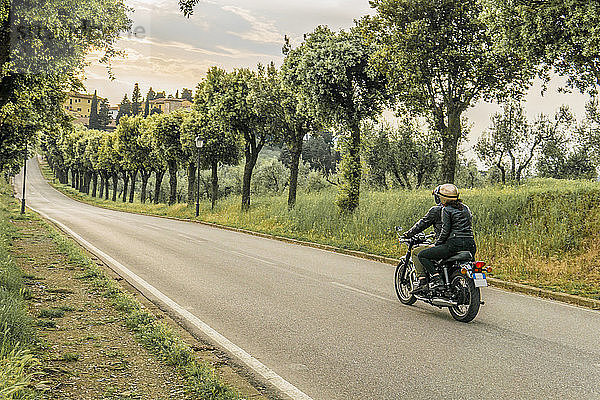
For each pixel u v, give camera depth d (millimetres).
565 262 12125
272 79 29469
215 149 39125
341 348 6332
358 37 21156
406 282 9000
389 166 35438
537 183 25109
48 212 36844
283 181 56562
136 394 4426
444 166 18984
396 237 17500
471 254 8109
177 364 5254
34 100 19594
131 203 63781
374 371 5520
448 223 8047
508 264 12492
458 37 17703
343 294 9695
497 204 16828
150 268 12211
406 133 35062
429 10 17297
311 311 8266
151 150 53844
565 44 12672
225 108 31234
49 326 6395
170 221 31859
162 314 7766
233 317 7781
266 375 5371
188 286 10117
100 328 6492
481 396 4848
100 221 28266
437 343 6605
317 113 21562
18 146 28406
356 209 21547
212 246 17406
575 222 14078
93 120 114250
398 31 17859
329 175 47312
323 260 14578
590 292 9891
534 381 5262
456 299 7895
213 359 5801
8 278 8250
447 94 18688
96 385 4590
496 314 8430
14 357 4348
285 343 6512
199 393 4469
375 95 20797
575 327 7633
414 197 21453
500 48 14055
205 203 41438
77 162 86750
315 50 20922
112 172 73250
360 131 22734
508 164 35438
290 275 11750
